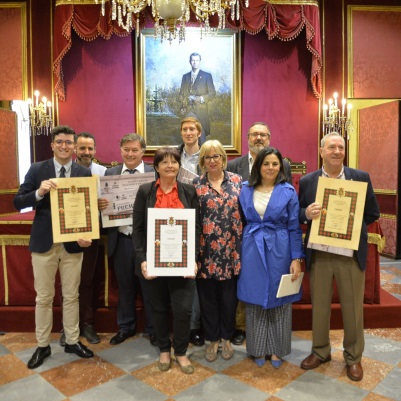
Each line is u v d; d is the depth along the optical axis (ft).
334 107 18.65
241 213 8.32
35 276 8.38
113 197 8.87
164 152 7.74
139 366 8.35
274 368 8.20
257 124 10.03
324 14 19.21
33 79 18.90
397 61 19.42
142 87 19.45
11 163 17.93
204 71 19.53
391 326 10.32
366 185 7.44
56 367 8.30
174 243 7.59
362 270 7.86
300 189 8.39
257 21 17.98
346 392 7.30
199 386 7.54
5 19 18.85
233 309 8.52
